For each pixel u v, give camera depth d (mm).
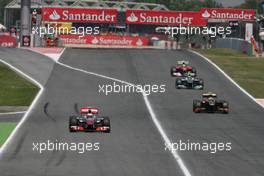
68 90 197750
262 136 134250
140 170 98125
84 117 134750
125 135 131125
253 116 163250
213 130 140125
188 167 100875
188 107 174125
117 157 108438
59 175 93812
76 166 100500
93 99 183875
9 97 184750
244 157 110625
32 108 167750
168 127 143000
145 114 161250
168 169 99188
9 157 106750
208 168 100312
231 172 97438
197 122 150875
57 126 140625
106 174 94938
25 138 125188
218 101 166000
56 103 176250
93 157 108062
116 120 151125
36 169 97625
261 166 102750
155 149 116625
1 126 140000
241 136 133375
